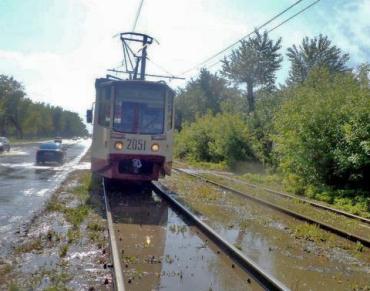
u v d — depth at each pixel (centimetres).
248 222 1204
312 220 1227
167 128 1538
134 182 1858
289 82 6184
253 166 3344
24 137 9756
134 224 1067
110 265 707
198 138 4269
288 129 2198
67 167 2783
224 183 2197
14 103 7856
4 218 1055
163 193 1559
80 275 660
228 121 3425
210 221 1184
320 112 2019
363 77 1992
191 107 8369
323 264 831
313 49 6103
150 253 807
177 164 3862
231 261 773
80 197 1439
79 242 852
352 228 1229
